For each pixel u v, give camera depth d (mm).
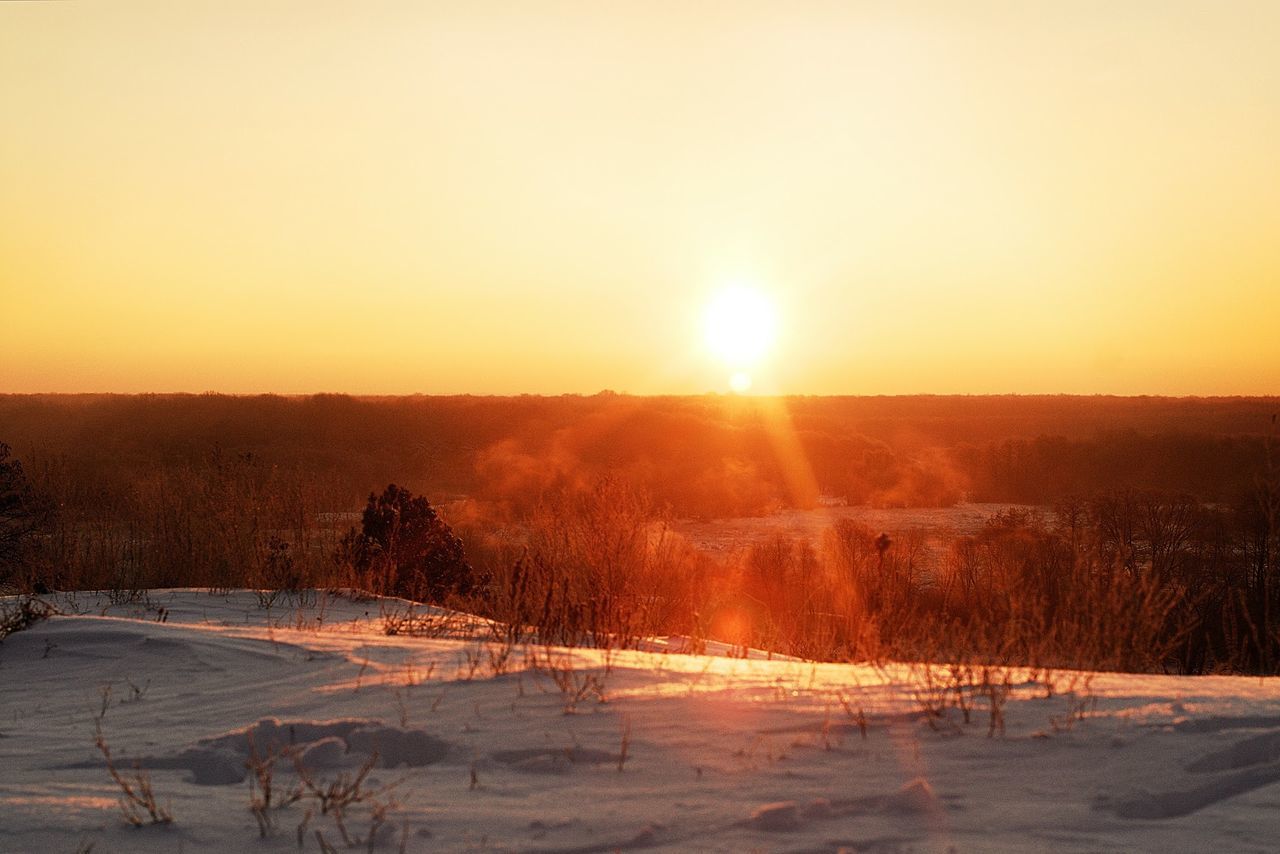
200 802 4328
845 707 5262
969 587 13508
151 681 7168
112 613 11641
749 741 4816
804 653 9336
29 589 13375
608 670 6328
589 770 4523
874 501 57031
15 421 66812
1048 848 3561
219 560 14859
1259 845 3564
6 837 3941
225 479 16578
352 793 4336
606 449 67562
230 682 6902
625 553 11281
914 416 158625
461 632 9664
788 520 46094
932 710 5207
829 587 11320
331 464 51562
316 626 10367
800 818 3861
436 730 5168
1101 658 6672
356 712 5645
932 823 3814
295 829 3941
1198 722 4824
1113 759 4441
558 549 11305
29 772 4930
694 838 3711
